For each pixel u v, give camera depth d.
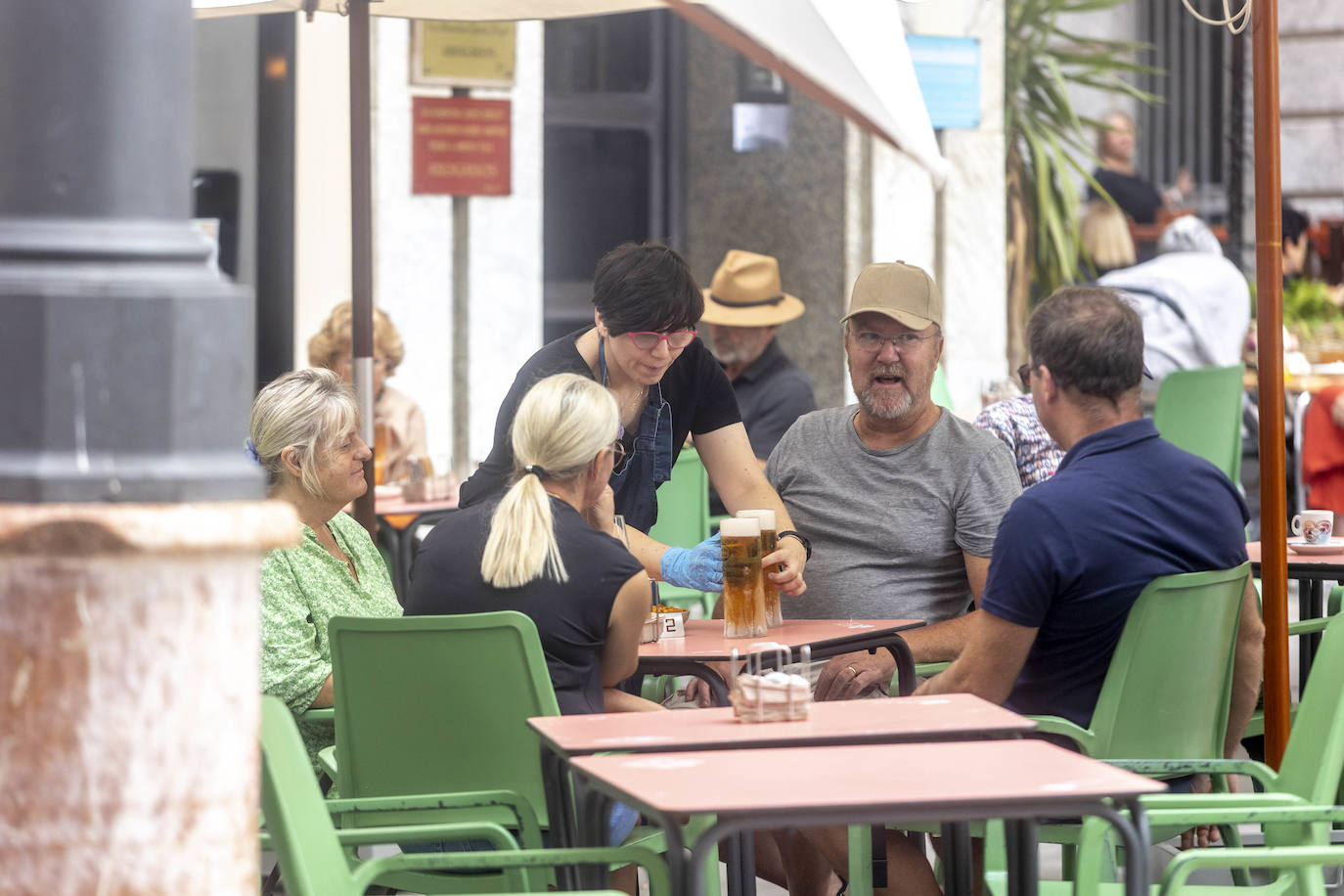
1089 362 9.31
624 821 9.11
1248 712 10.01
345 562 10.84
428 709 8.75
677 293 10.88
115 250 4.84
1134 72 30.39
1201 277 27.34
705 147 26.78
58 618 4.70
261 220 22.97
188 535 4.73
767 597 10.77
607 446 9.27
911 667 10.80
